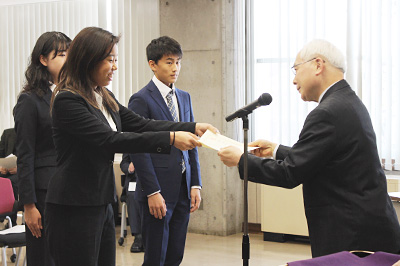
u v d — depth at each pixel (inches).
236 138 243.8
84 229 89.5
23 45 316.2
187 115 143.1
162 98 137.3
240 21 243.9
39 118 112.0
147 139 90.8
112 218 98.3
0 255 211.3
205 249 219.6
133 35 272.8
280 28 238.2
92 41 89.8
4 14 319.6
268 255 208.5
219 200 245.3
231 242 231.6
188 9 247.4
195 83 247.1
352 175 84.9
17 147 111.3
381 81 222.4
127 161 228.1
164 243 132.4
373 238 83.7
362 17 224.4
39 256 113.6
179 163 134.3
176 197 133.5
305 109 234.7
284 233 229.3
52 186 90.0
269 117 243.6
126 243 232.1
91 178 89.8
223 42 241.6
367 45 224.4
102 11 288.2
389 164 222.5
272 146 104.1
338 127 84.4
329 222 85.8
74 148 89.2
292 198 227.0
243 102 245.4
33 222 111.1
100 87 97.5
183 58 248.8
